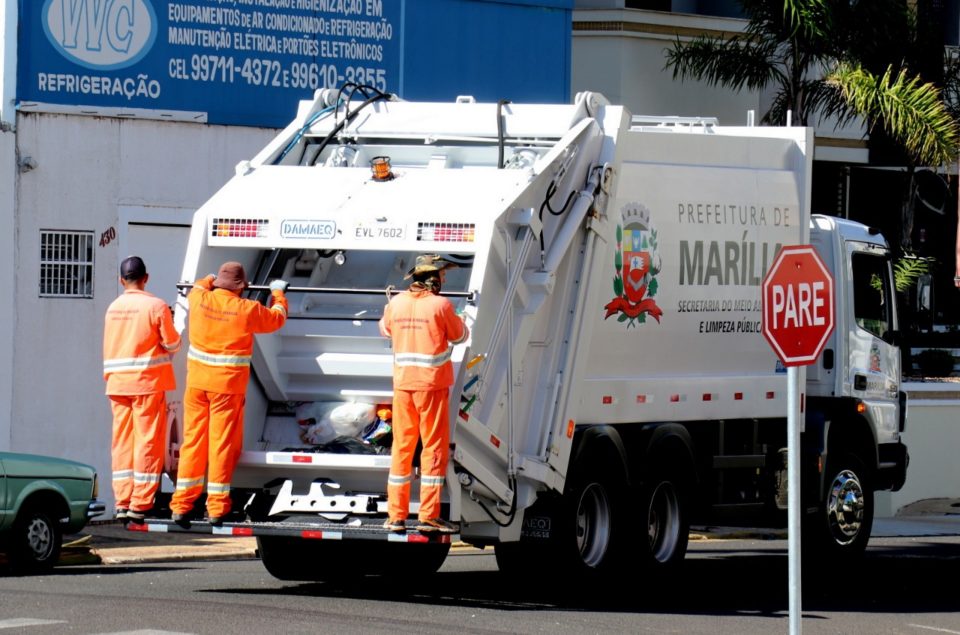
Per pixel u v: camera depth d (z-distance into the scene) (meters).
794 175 30.52
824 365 32.53
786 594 27.73
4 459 27.53
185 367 24.19
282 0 38.56
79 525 28.98
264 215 24.31
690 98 52.59
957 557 35.94
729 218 28.98
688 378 28.34
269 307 24.52
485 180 24.36
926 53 50.97
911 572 32.16
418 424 22.69
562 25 42.88
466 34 41.25
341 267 25.06
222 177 37.81
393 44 40.16
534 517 25.52
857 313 33.28
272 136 38.56
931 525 44.47
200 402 23.45
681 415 28.17
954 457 47.62
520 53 42.19
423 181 24.66
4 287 34.72
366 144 26.64
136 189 36.59
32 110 35.12
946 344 58.44
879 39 49.03
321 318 24.42
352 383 24.27
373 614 22.25
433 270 22.83
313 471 23.80
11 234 34.88
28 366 35.16
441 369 22.52
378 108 26.78
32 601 22.81
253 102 38.25
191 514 23.59
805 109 49.38
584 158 25.52
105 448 36.28
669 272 27.77
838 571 32.09
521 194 23.94
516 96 42.16
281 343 24.48
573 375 25.17
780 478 30.81
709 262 28.61
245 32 38.06
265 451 23.92
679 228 27.94
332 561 26.77
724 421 29.55
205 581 26.55
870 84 47.41
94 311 36.00
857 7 48.78
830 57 49.19
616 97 51.06
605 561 26.44
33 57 35.22
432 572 28.00
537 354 24.86
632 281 26.89
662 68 51.81
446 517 23.06
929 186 60.31
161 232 37.09
